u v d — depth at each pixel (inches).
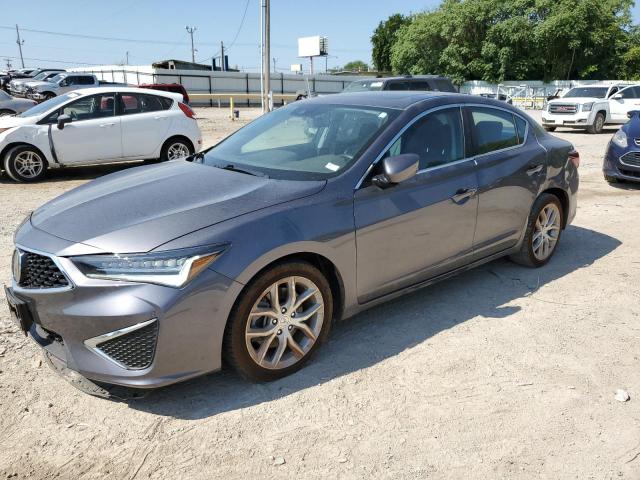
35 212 134.0
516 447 105.9
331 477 97.3
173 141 420.5
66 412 113.8
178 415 113.4
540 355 139.4
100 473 97.4
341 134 150.3
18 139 365.1
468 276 192.1
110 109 395.2
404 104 156.2
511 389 124.5
